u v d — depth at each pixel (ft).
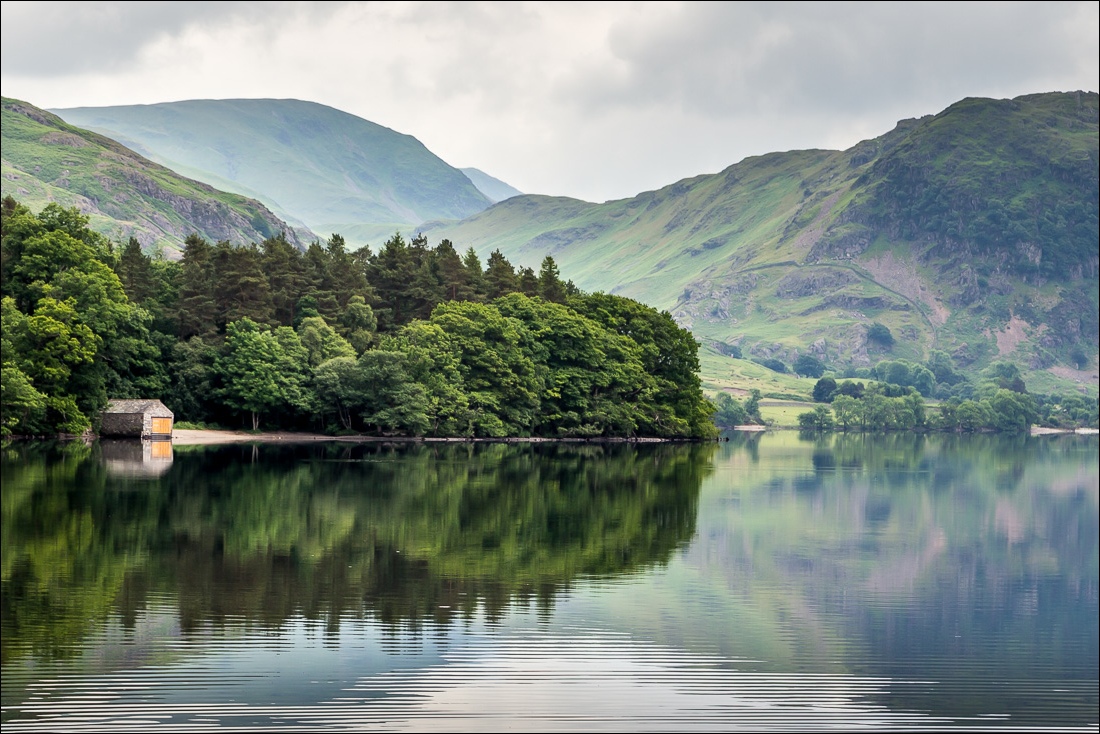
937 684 165.78
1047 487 557.33
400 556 241.76
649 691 152.15
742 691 154.71
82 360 552.00
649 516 330.54
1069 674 173.78
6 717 134.92
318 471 427.33
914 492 480.64
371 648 166.40
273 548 246.47
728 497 401.70
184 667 155.43
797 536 310.24
